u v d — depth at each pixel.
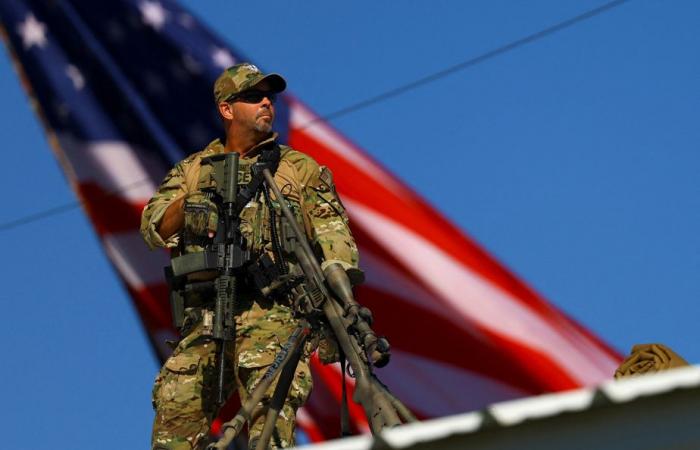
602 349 53.69
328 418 49.19
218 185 22.28
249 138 23.31
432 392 54.09
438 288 54.78
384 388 18.08
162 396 22.02
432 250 55.06
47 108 54.56
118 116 54.69
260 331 21.64
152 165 54.12
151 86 55.03
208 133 54.81
